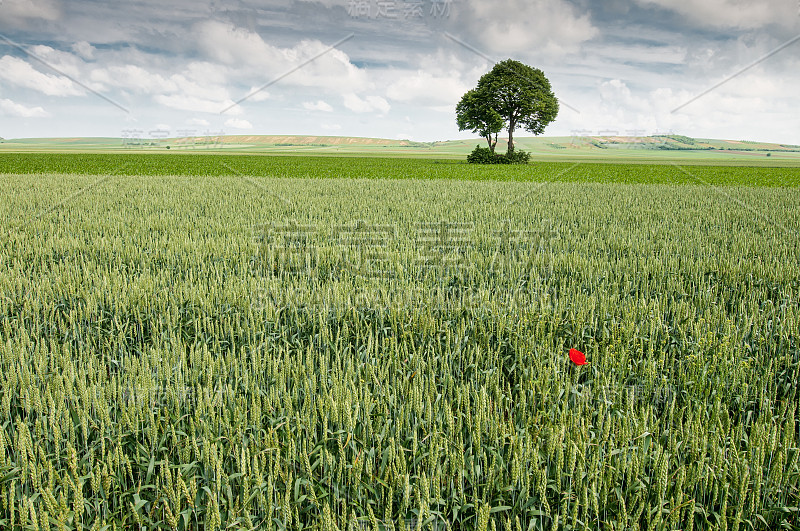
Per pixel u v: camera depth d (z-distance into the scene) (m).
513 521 2.84
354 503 2.84
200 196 17.39
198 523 2.88
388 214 13.96
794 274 7.37
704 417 3.65
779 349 4.87
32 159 52.44
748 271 7.54
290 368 3.95
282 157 66.12
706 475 2.76
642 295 6.52
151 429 3.19
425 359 4.79
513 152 60.12
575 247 9.75
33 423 3.61
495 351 4.95
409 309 5.71
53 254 8.83
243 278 7.01
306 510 2.85
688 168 50.31
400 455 3.07
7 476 2.88
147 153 74.50
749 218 13.79
